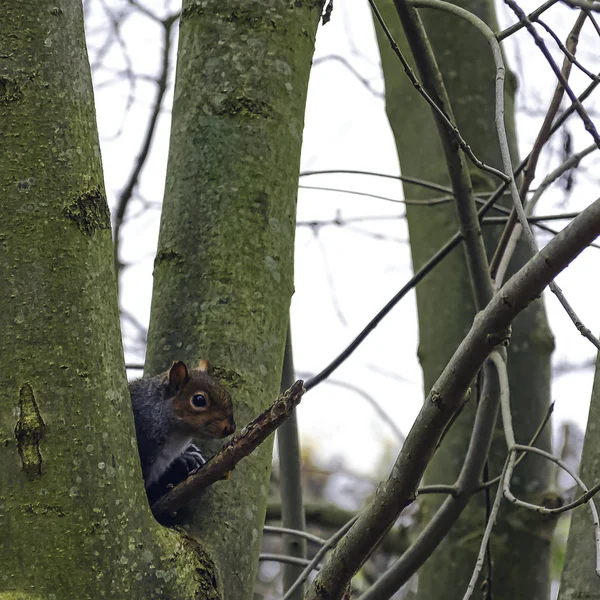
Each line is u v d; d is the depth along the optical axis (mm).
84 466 3287
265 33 4520
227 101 4438
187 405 5117
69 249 3385
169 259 4305
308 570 4883
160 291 4293
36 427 3262
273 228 4328
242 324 4176
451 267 7359
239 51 4496
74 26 3559
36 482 3250
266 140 4398
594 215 3238
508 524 6773
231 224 4277
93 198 3455
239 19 4543
